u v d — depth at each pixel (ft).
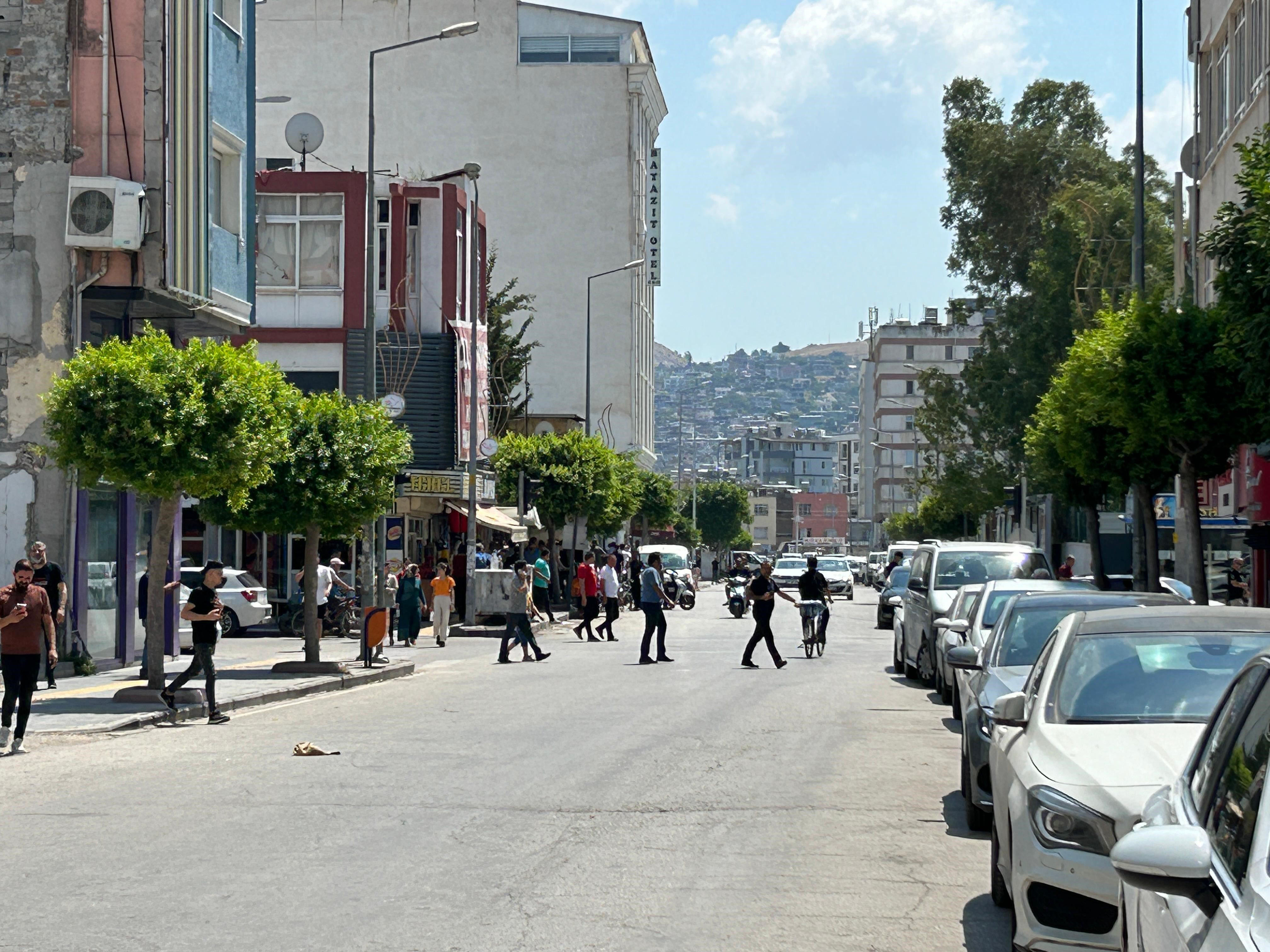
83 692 65.67
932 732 53.26
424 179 175.11
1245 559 109.91
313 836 32.58
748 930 24.53
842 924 24.99
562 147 250.16
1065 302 160.56
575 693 69.82
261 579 130.62
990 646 38.14
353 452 77.51
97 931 24.02
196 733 53.42
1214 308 72.54
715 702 64.64
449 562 144.15
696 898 26.78
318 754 46.50
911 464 518.37
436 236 144.56
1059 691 25.22
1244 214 50.26
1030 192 183.83
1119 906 19.10
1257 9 94.12
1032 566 75.72
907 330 521.65
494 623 134.31
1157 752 22.06
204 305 78.69
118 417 57.82
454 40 248.52
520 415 215.10
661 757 45.88
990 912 25.98
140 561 83.20
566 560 197.47
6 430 72.69
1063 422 85.05
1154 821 16.02
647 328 291.17
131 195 71.31
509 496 169.68
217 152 86.43
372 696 69.00
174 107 74.54
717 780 41.14
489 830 33.37
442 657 99.60
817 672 84.23
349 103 246.47
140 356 58.90
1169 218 181.88
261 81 245.45
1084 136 188.44
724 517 522.06
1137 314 74.33
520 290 252.21
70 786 40.22
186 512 123.75
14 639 48.11
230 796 38.06
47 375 72.49
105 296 73.87
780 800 37.76
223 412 59.52
